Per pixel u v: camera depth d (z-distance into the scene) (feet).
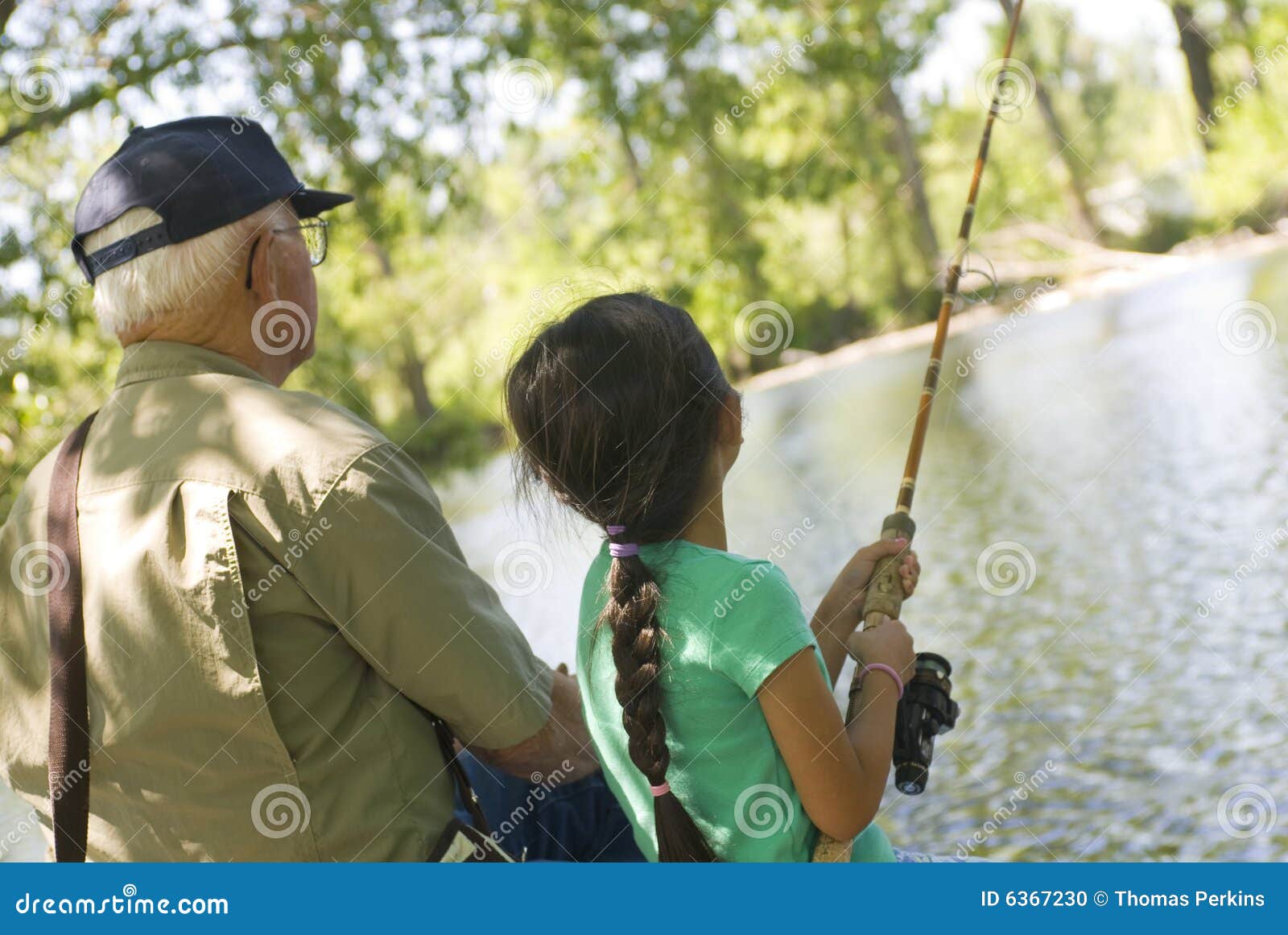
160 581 4.57
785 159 43.57
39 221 20.53
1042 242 59.62
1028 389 35.50
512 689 4.89
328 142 22.84
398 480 4.78
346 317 36.29
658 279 39.88
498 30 24.93
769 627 4.39
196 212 5.01
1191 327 37.88
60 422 19.34
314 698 4.64
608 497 4.62
